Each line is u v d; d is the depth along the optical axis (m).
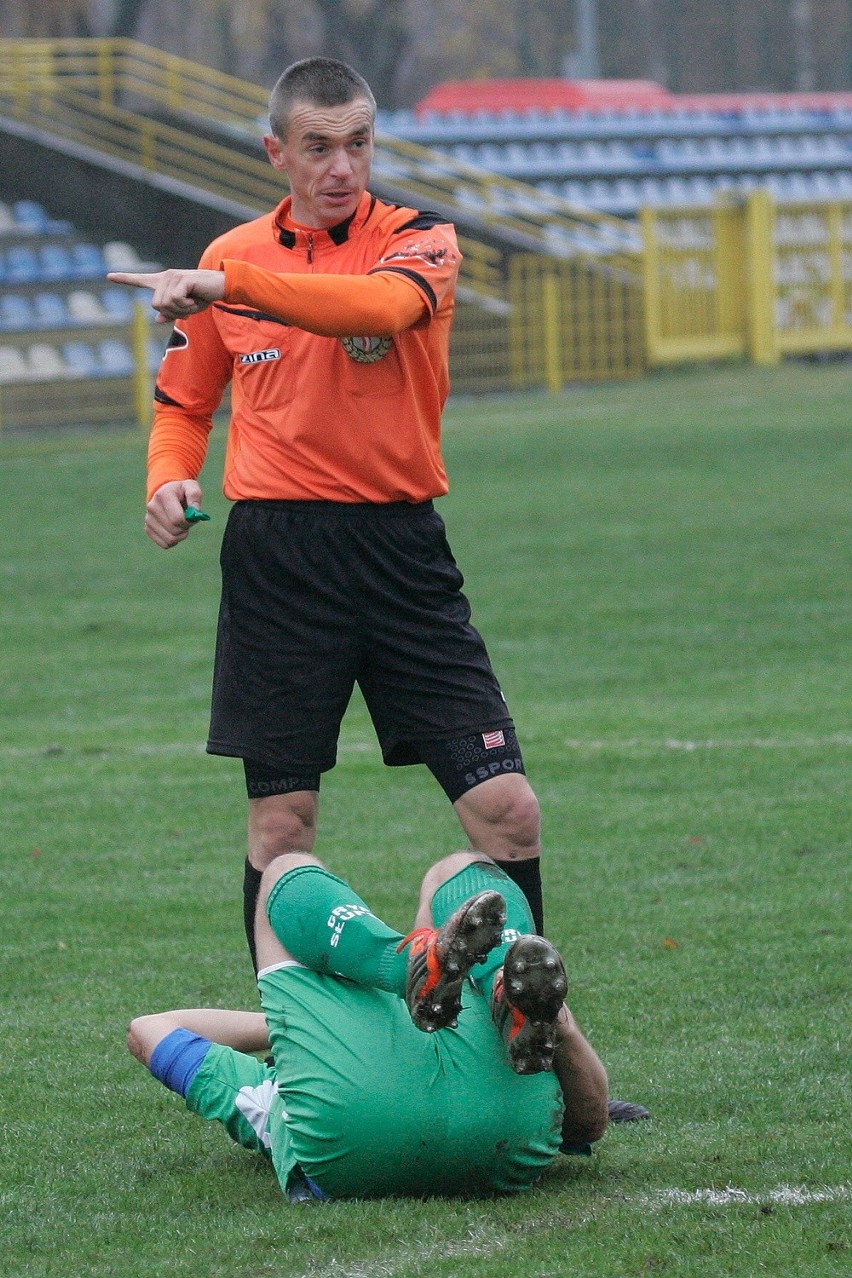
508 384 88.38
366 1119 10.50
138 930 17.28
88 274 82.94
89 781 23.69
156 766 24.52
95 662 32.09
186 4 198.25
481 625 33.78
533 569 39.75
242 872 19.31
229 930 17.23
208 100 101.38
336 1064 10.59
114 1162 11.74
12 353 78.19
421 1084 10.56
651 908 17.41
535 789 22.31
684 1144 11.59
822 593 35.78
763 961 15.69
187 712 28.06
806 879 18.19
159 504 12.68
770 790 21.86
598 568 39.62
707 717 25.98
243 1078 11.33
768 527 44.44
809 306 97.81
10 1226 10.65
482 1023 10.77
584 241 95.81
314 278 11.46
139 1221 10.65
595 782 22.58
